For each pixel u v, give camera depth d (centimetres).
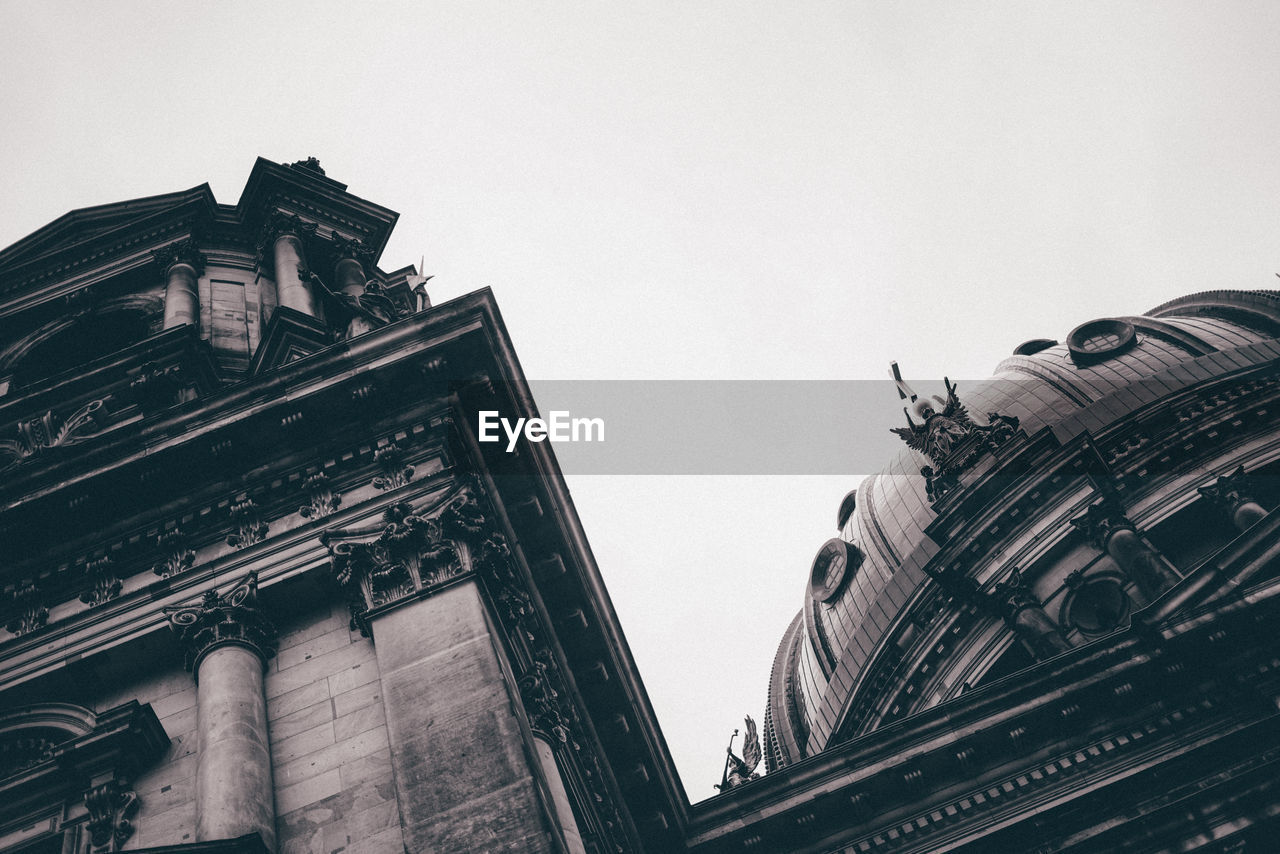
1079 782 3438
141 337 4128
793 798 3559
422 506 2708
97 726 2519
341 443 2877
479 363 2916
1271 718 3394
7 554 2845
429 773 2228
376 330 2920
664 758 3534
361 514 2745
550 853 2077
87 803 2453
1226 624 3534
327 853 2267
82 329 4188
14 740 2675
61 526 2855
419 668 2411
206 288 4178
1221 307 7094
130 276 4262
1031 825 3391
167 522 2838
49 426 3262
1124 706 3553
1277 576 3650
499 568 2689
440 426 2850
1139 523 5488
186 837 2389
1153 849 3262
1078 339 6931
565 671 3144
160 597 2741
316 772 2394
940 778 3559
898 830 3481
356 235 4459
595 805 3109
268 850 2247
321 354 2902
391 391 2900
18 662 2697
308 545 2738
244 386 2898
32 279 4312
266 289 4172
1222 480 5441
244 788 2345
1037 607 5400
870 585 6744
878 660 5912
